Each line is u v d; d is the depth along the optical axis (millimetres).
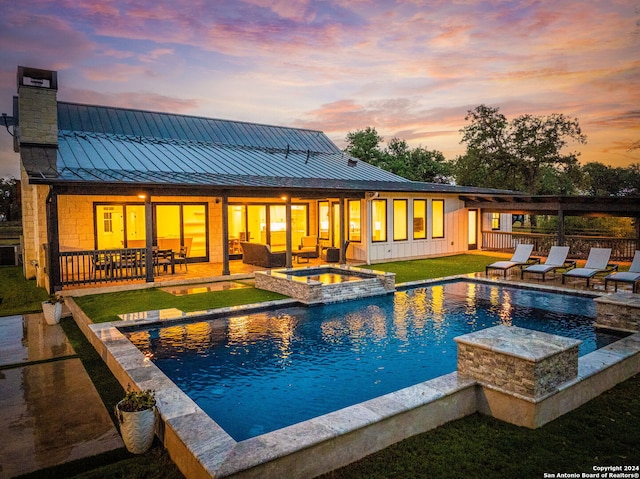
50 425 4949
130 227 16078
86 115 18922
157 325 8906
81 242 14969
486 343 5191
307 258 18609
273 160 20328
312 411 5395
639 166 33844
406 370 6750
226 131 22438
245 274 14391
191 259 17609
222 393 5941
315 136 25750
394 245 18875
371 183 19094
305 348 7762
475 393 5230
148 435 4352
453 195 20703
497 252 22000
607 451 4250
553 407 4914
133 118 20141
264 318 9766
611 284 12734
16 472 4020
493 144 37375
